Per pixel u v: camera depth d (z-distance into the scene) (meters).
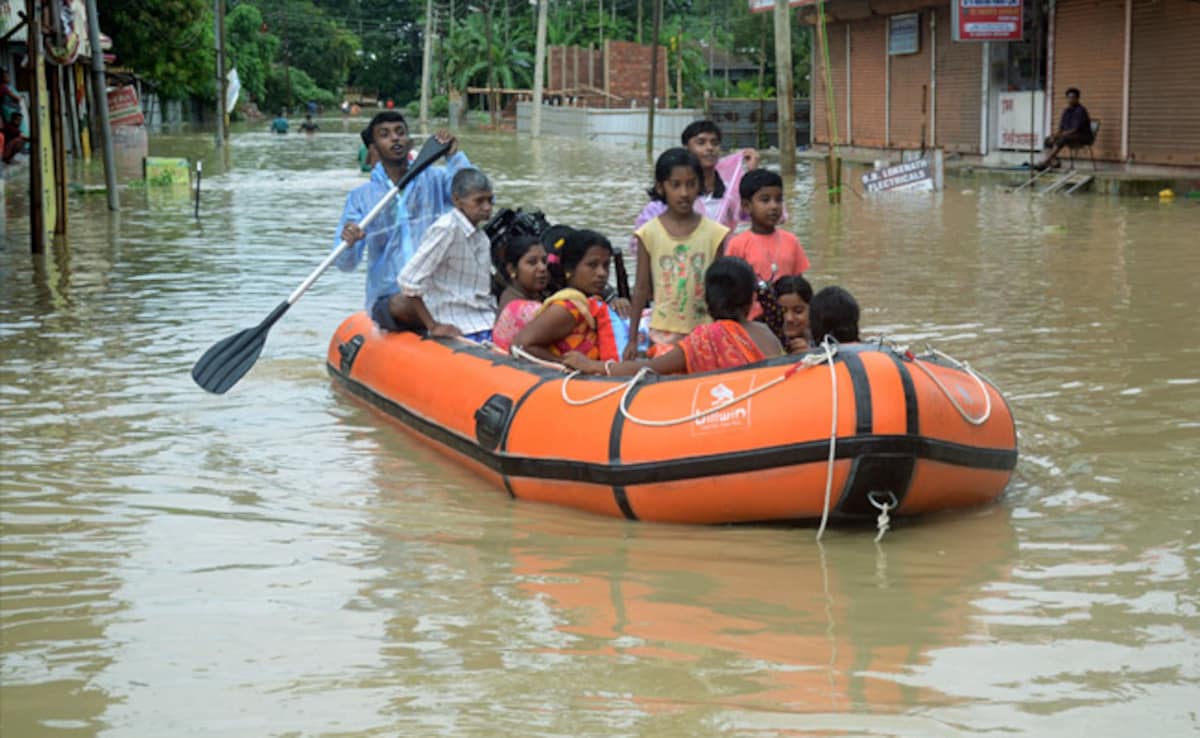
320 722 3.77
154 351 9.18
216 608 4.65
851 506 5.31
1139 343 8.89
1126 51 21.53
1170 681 3.93
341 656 4.22
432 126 61.84
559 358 6.57
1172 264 12.59
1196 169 20.25
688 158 6.41
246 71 74.94
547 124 53.00
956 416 5.44
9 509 5.78
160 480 6.24
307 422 7.40
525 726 3.71
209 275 12.80
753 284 5.89
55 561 5.13
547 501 5.94
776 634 4.34
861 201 20.38
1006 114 25.27
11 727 3.79
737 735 3.62
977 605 4.57
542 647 4.27
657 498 5.54
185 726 3.77
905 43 28.66
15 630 4.47
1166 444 6.53
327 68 98.56
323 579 4.93
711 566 5.04
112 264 13.56
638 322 6.57
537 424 5.97
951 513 5.65
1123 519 5.48
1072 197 20.28
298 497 6.01
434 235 7.21
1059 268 12.49
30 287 12.00
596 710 3.80
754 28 53.34
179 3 42.00
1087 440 6.64
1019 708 3.76
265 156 34.84
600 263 6.48
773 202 6.78
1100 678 3.96
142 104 51.19
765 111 36.88
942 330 9.45
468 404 6.47
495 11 85.31
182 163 24.19
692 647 4.24
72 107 31.58
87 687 4.04
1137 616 4.43
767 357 5.87
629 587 4.81
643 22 72.25
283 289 11.98
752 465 5.33
